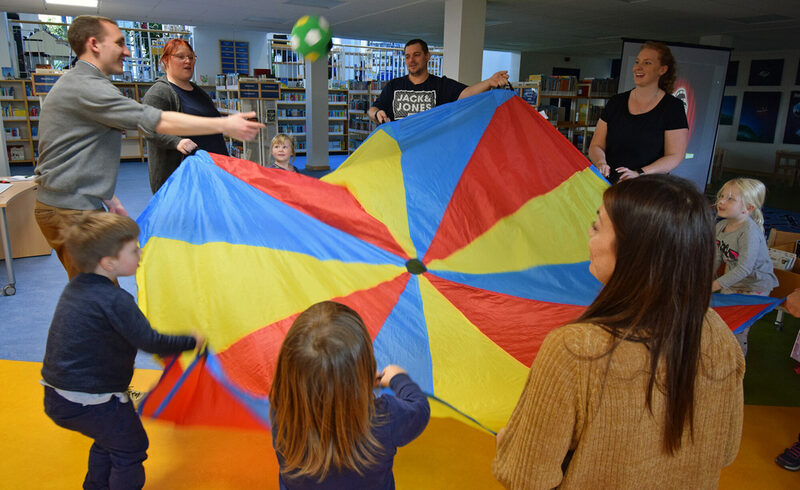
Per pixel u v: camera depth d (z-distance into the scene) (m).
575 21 9.59
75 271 2.23
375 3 8.18
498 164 2.64
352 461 1.12
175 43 3.04
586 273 2.38
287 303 1.76
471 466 2.33
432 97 3.68
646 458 0.82
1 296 4.21
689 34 10.87
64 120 2.05
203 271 1.77
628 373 0.79
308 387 1.07
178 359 1.61
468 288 2.17
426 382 1.64
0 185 4.65
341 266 2.02
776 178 12.70
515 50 16.19
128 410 1.75
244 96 8.38
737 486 2.27
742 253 2.93
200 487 2.13
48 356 1.62
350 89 14.62
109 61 2.10
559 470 0.85
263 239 1.94
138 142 12.45
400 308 1.95
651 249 0.79
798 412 2.88
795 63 12.66
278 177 2.20
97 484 1.82
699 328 0.80
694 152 8.76
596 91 9.73
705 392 0.84
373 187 2.44
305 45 2.13
